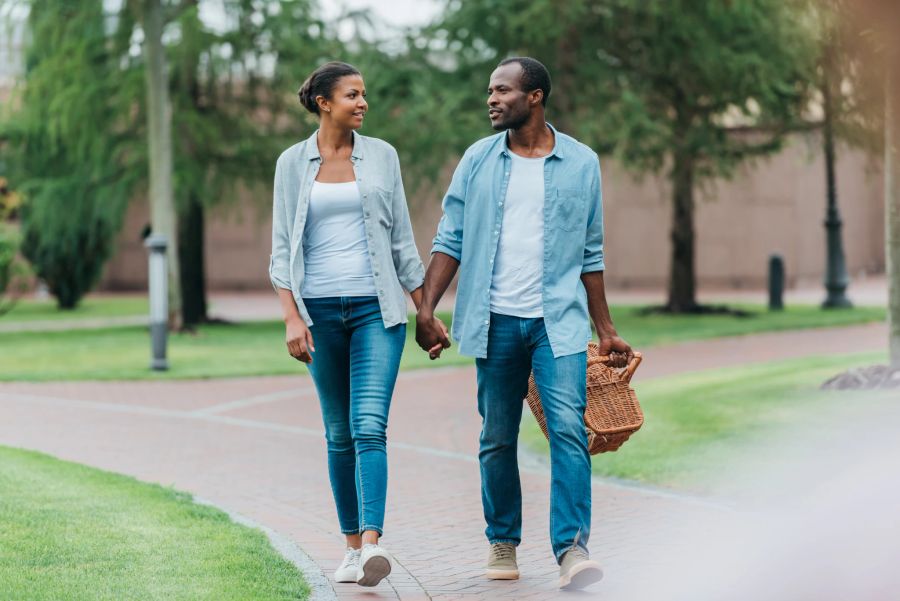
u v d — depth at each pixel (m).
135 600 6.20
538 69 6.79
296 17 28.34
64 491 9.26
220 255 49.78
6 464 10.50
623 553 7.71
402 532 8.72
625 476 10.62
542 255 6.77
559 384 6.66
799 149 33.34
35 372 20.42
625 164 29.64
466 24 28.34
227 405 16.56
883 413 11.58
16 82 28.66
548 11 26.73
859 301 37.78
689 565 7.15
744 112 30.16
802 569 6.47
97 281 39.59
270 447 12.95
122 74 28.09
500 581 7.07
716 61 27.67
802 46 26.39
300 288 6.78
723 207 45.59
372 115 28.48
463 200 6.98
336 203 6.76
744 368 17.66
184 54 27.17
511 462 7.05
